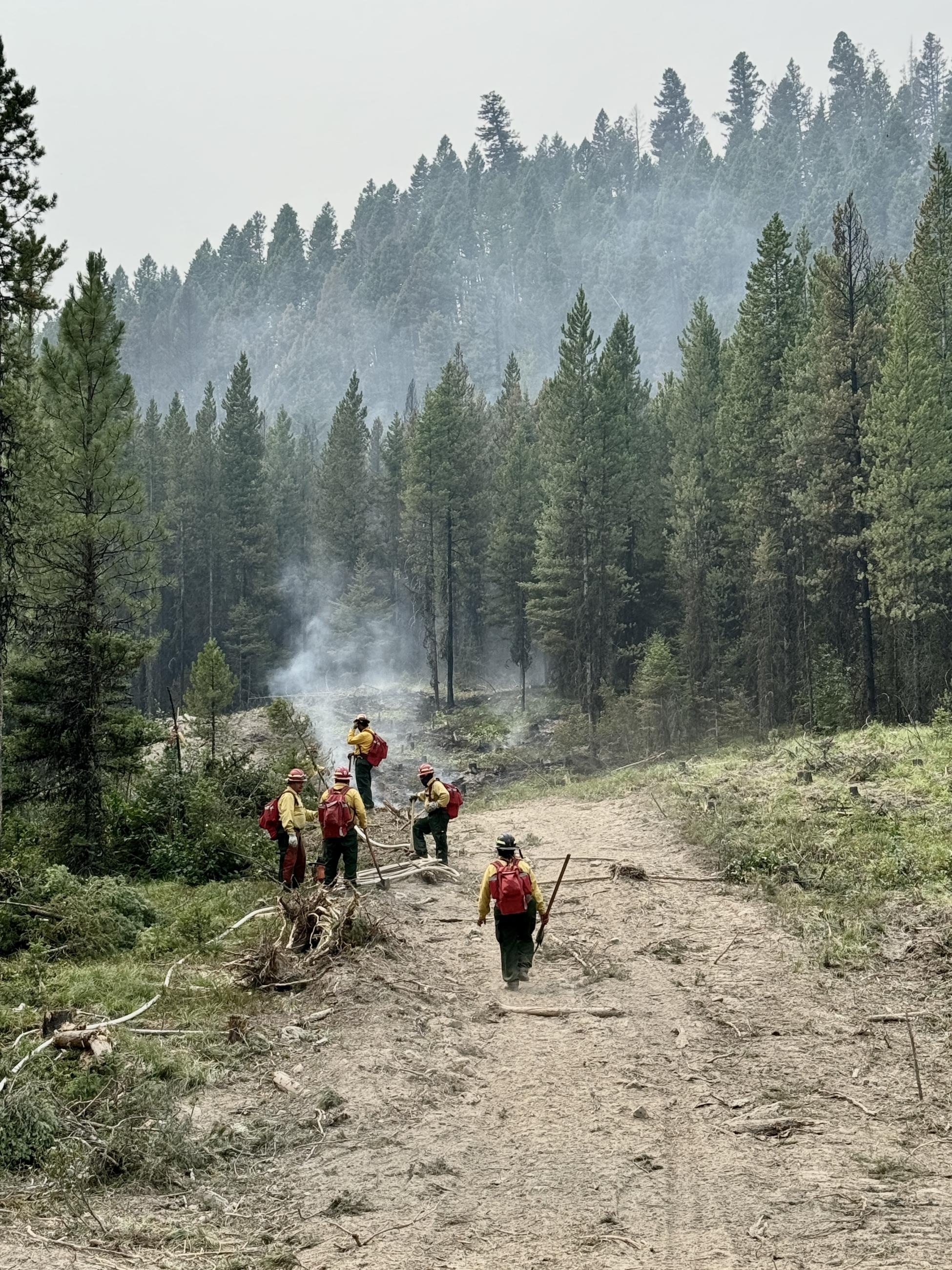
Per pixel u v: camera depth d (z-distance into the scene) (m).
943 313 42.94
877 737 24.44
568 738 51.38
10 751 20.03
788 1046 9.41
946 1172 7.08
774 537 47.34
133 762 20.94
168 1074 8.65
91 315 24.06
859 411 41.66
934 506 38.22
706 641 53.16
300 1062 8.98
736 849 16.22
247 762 22.75
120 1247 6.05
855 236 43.31
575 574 58.47
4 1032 9.62
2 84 19.67
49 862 18.67
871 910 13.05
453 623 77.44
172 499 87.81
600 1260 6.02
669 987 11.03
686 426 56.59
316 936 11.77
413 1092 8.37
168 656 88.81
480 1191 6.88
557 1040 9.59
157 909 14.63
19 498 20.02
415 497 70.19
